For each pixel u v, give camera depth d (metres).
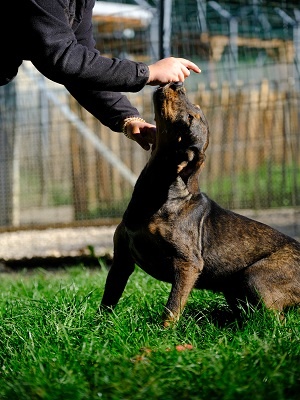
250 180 11.07
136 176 10.87
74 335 4.20
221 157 10.66
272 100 10.67
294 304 4.93
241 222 5.00
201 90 10.55
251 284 4.84
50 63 3.75
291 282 4.92
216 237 4.83
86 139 10.91
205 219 4.82
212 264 4.82
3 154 10.66
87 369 3.54
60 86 11.35
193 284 4.62
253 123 10.85
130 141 10.98
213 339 4.18
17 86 10.81
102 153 10.60
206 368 3.45
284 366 3.48
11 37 3.83
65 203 11.48
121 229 4.65
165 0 7.53
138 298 5.13
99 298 5.29
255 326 4.29
